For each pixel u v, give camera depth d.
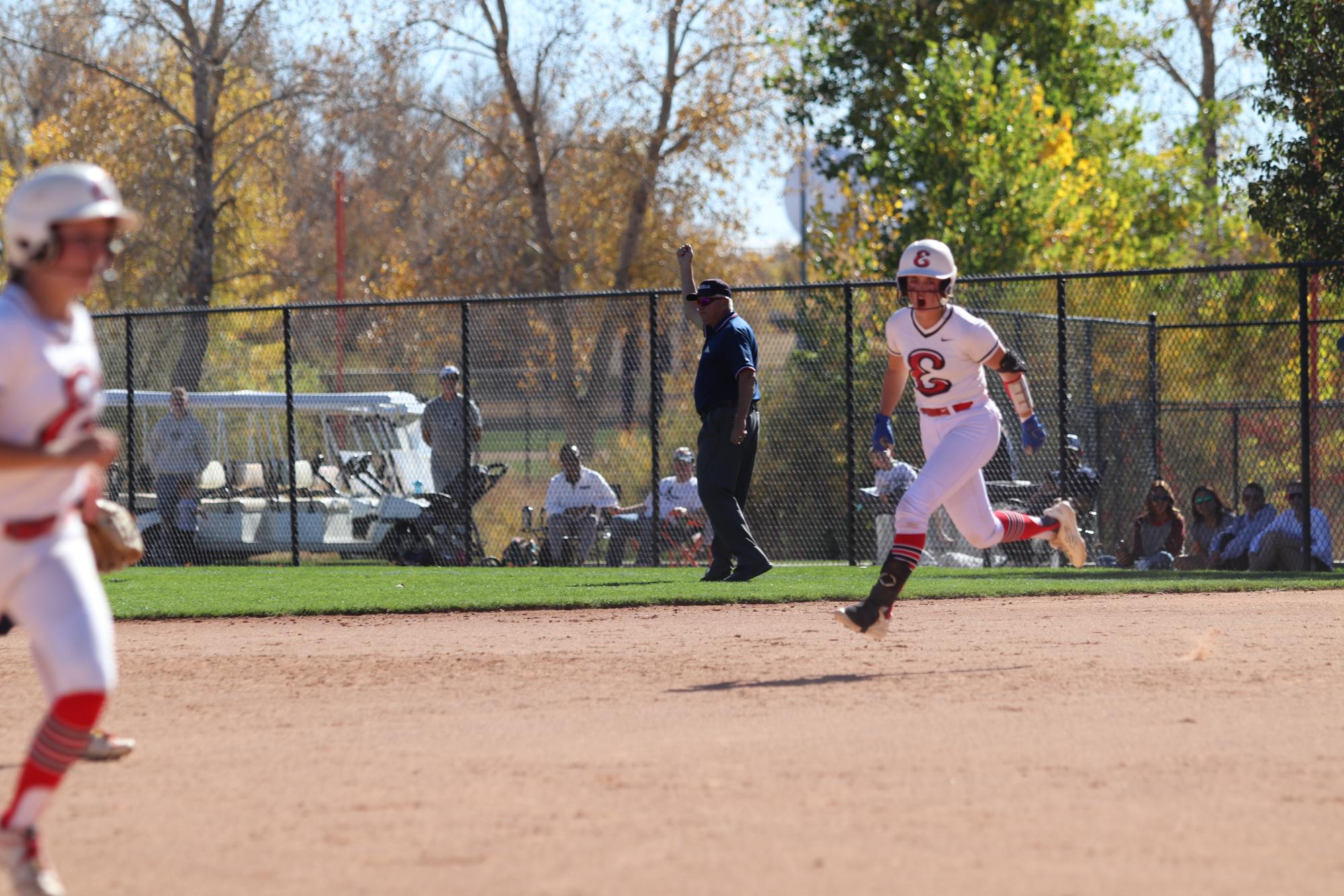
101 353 75.00
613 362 99.38
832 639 29.38
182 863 13.78
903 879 12.68
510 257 114.50
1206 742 18.47
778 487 68.12
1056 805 15.34
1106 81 107.88
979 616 33.38
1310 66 60.62
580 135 109.88
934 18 101.44
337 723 21.17
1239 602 35.69
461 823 15.01
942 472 25.08
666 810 15.36
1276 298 72.88
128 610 37.75
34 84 122.56
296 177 143.50
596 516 58.38
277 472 65.12
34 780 12.67
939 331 24.92
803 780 16.61
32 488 12.77
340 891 12.71
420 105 106.00
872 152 98.88
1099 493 57.28
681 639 30.08
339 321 87.44
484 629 33.25
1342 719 19.92
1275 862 13.13
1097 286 78.06
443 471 62.81
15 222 12.44
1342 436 64.50
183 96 110.81
